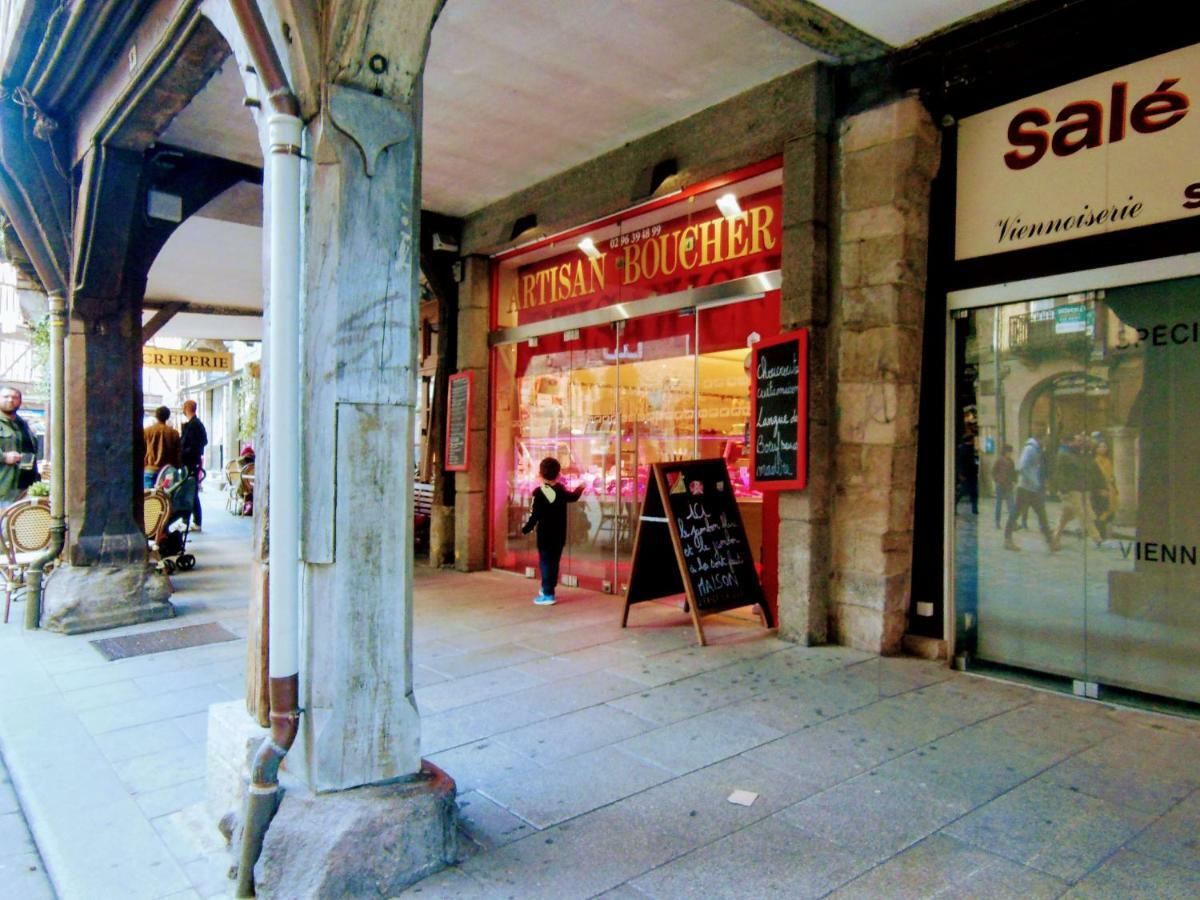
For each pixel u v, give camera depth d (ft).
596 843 9.28
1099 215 14.44
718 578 18.98
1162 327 13.78
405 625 9.01
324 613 8.54
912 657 16.97
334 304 8.52
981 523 16.21
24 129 20.54
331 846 8.01
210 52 15.25
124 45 17.49
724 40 16.56
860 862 8.82
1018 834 9.43
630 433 23.94
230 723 9.86
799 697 14.43
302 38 8.37
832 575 18.02
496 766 11.50
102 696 14.98
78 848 9.37
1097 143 14.46
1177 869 8.64
